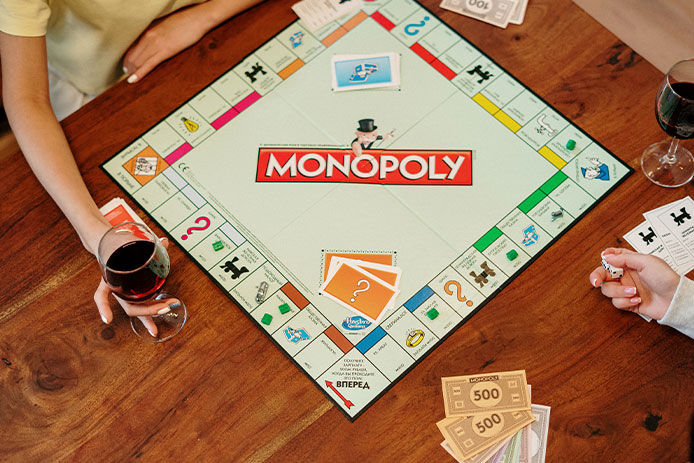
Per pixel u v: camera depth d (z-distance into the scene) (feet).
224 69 5.31
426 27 5.41
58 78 6.33
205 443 4.03
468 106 5.06
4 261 4.60
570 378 4.13
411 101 5.10
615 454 3.93
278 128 5.04
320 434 4.01
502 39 5.32
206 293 4.46
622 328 4.26
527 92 5.09
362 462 3.94
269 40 5.42
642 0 8.42
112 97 5.20
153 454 4.02
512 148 4.89
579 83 5.11
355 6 5.55
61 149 4.88
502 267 4.46
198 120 5.10
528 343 4.23
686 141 4.87
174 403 4.15
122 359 4.29
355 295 4.41
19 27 4.96
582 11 5.39
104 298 4.40
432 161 4.86
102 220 4.61
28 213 4.76
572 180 4.75
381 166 4.86
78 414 4.15
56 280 4.54
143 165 4.93
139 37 5.65
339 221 4.66
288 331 4.32
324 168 4.88
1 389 4.24
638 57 5.16
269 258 4.56
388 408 4.07
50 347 4.34
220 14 5.47
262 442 4.01
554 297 4.36
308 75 5.26
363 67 5.26
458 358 4.20
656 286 4.25
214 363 4.24
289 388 4.15
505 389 4.10
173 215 4.74
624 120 4.95
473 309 4.34
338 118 5.07
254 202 4.77
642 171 4.75
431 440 3.98
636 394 4.08
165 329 4.36
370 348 4.25
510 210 4.66
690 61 4.35
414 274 4.46
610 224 4.58
